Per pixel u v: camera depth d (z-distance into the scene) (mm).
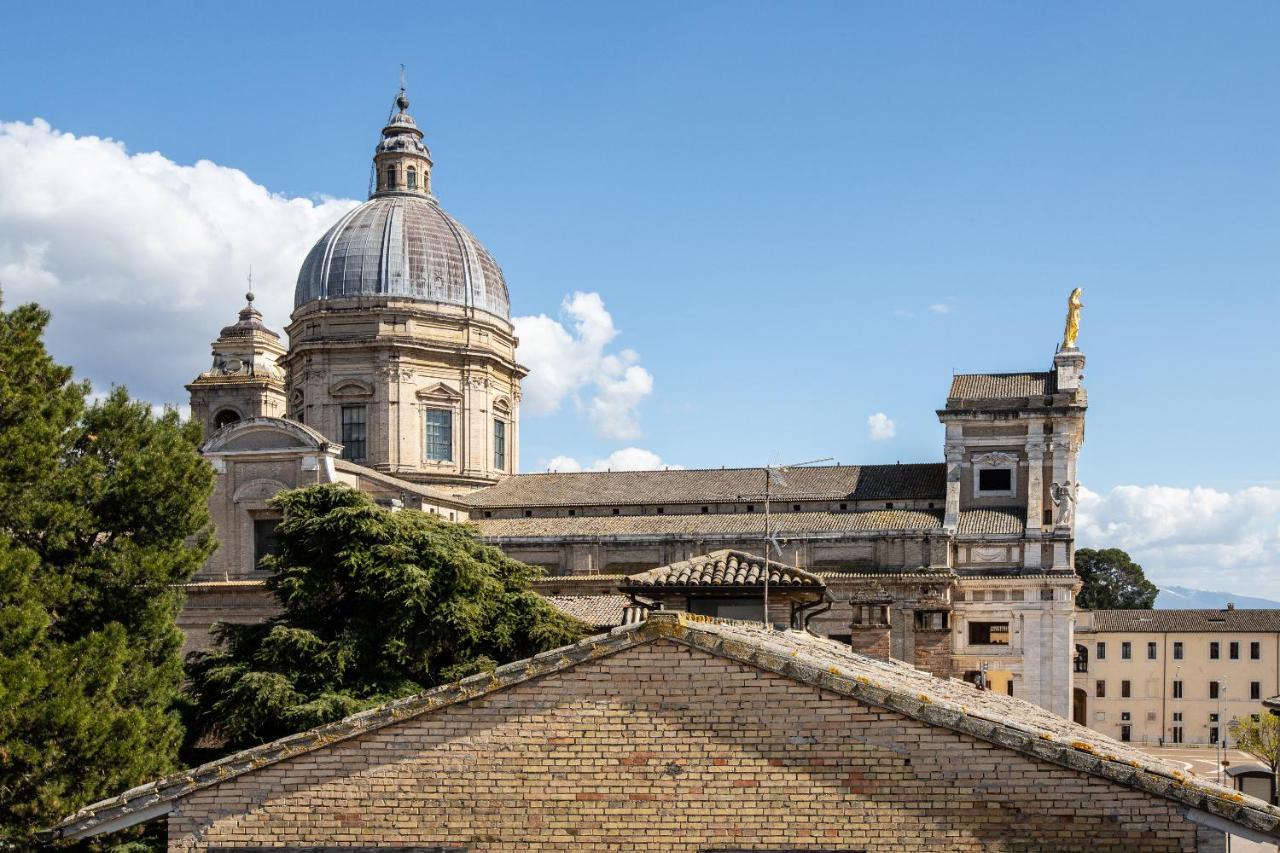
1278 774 82188
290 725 46344
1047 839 16141
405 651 49625
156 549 41125
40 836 19391
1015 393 83625
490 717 17406
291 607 52031
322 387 91125
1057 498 81375
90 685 36062
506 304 98188
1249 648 113375
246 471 81312
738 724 16953
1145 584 146625
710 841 16828
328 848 17422
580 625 54219
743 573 31828
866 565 79188
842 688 16688
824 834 16625
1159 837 15914
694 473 90188
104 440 42469
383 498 82500
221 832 17609
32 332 38031
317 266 93812
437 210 97625
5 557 34125
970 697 24641
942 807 16406
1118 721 115562
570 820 17109
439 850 17266
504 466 96500
